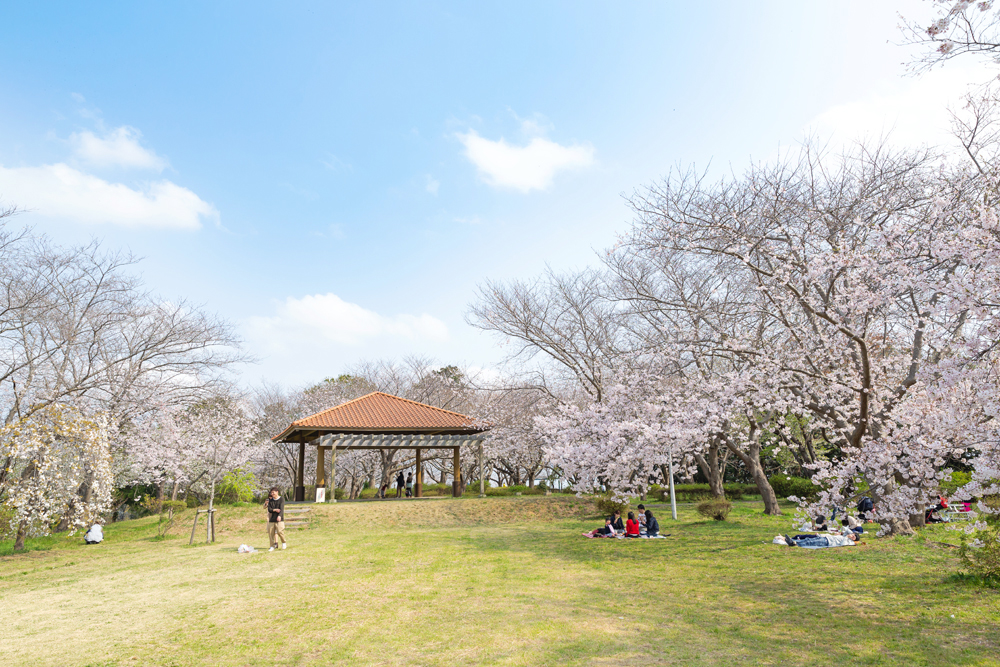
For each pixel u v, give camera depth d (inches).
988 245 280.7
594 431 648.4
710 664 240.1
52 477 675.4
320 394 1605.6
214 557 564.1
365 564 499.5
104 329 890.1
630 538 637.9
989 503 334.3
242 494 1221.7
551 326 972.6
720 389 505.4
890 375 521.0
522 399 1141.1
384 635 286.8
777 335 563.5
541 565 480.7
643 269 753.0
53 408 676.7
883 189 524.7
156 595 391.9
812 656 245.3
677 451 567.8
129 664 252.8
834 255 385.1
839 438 489.7
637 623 301.6
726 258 606.2
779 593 356.5
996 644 247.1
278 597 374.9
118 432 905.5
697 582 397.4
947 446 353.4
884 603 319.6
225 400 1205.7
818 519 455.2
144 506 1202.0
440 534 729.6
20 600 394.9
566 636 279.9
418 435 1078.4
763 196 565.6
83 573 507.2
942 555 422.3
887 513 424.2
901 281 359.6
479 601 353.7
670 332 664.4
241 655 261.6
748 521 722.8
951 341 325.1
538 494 1258.0
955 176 456.1
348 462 1487.5
